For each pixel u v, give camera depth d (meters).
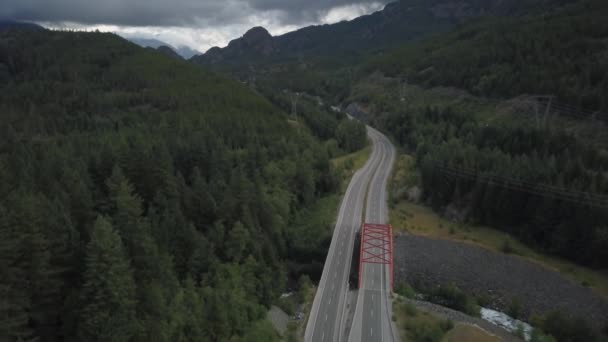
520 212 103.75
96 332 47.94
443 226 110.81
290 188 115.75
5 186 62.47
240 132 130.62
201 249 70.50
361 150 171.62
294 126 161.50
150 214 69.56
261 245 83.62
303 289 84.31
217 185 87.50
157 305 55.16
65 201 62.56
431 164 124.62
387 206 118.81
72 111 156.88
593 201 90.31
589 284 83.94
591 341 68.75
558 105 144.00
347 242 98.56
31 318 48.72
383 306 75.19
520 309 78.62
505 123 144.50
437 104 193.25
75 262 55.09
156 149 94.88
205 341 57.72
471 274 89.00
